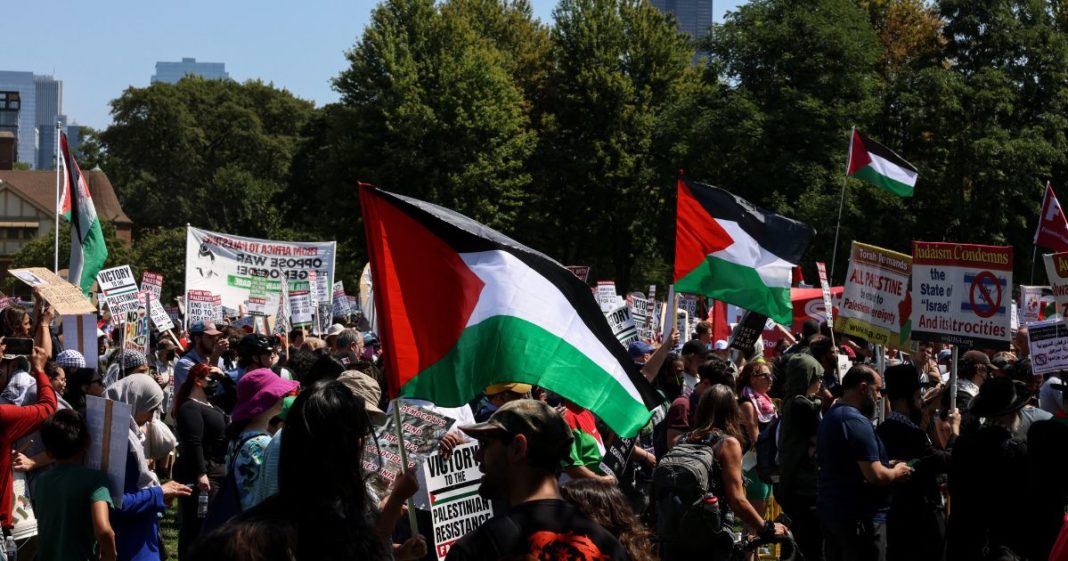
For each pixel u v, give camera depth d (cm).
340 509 369
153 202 8088
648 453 933
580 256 5359
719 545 699
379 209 530
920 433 765
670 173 4578
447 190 4806
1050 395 953
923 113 4316
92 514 623
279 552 341
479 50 5119
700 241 1120
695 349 1116
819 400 897
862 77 4388
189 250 1991
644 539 511
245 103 8550
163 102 8056
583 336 548
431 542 711
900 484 753
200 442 880
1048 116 4312
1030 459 689
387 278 527
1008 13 4503
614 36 5094
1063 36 4575
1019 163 4153
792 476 874
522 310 538
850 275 1121
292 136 8600
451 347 529
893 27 5347
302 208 6244
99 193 8938
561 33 5181
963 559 717
